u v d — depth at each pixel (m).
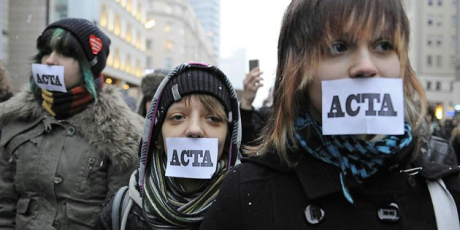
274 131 1.01
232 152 1.61
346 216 0.91
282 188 0.97
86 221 1.85
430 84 38.47
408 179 0.94
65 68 1.95
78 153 1.89
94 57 2.03
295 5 1.00
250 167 1.05
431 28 38.44
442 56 38.44
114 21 24.95
